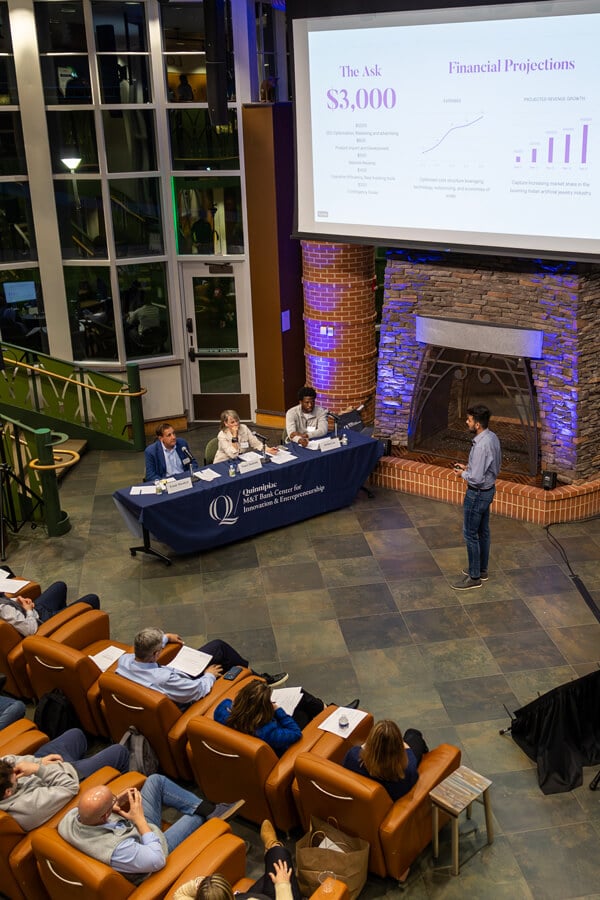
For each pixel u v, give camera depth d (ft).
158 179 38.29
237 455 30.66
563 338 28.89
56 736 20.07
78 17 35.60
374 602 26.27
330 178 31.83
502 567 27.81
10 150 37.63
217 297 39.70
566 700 19.29
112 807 14.65
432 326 31.40
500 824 18.06
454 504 32.24
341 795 15.64
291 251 38.32
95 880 13.56
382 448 32.40
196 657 20.43
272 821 17.53
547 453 30.66
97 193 37.88
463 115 27.99
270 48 39.91
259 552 29.50
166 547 30.12
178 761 18.54
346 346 35.73
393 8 28.07
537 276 28.81
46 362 38.14
